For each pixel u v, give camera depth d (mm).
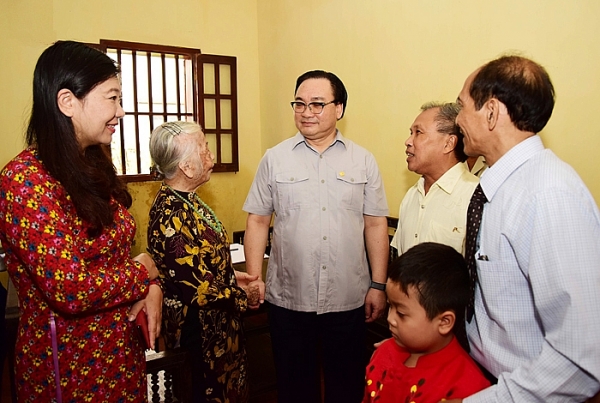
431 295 940
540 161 908
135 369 1216
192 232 1501
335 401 1839
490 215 969
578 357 780
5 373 2334
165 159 1528
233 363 1629
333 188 1761
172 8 3664
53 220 958
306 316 1766
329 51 3102
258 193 1860
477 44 2096
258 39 4023
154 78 3801
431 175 1540
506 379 865
